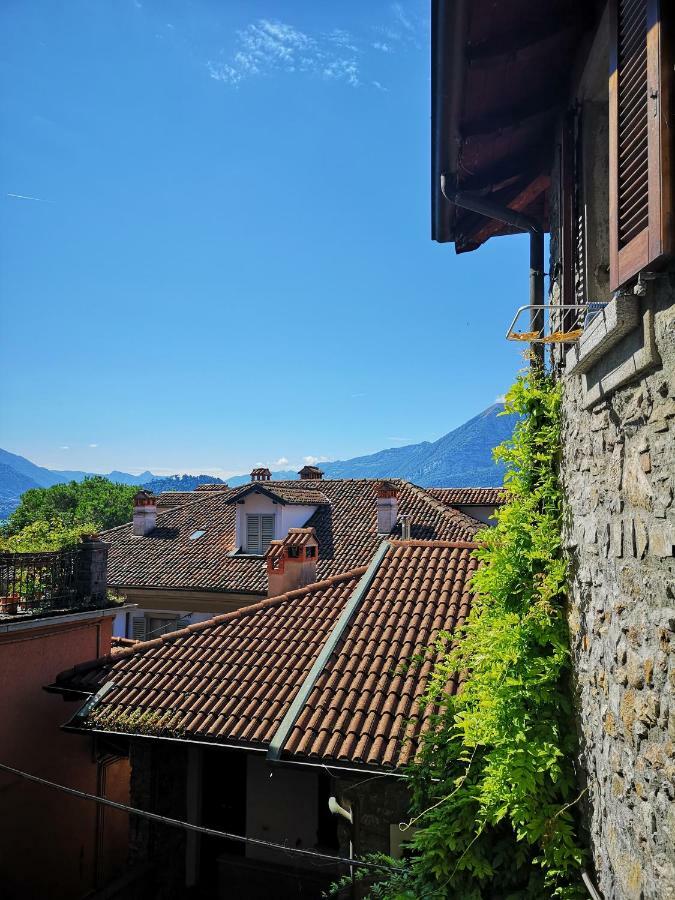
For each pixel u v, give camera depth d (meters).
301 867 9.02
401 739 7.02
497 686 5.69
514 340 4.64
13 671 9.61
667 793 2.93
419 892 5.68
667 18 2.83
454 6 4.05
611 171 3.49
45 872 10.05
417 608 9.05
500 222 7.72
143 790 9.21
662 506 2.94
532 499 5.69
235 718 7.84
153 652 9.50
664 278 2.87
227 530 22.56
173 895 9.36
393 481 23.44
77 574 10.97
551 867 4.87
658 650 3.02
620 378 3.37
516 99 5.40
